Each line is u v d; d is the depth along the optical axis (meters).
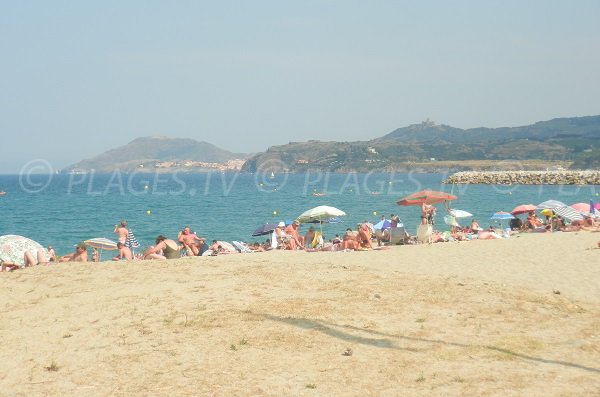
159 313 10.01
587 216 25.47
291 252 19.83
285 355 7.82
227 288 11.87
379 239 23.77
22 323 9.70
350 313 9.87
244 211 57.88
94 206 68.00
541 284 12.61
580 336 8.66
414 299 10.83
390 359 7.61
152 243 34.09
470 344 8.23
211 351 8.04
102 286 12.45
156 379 7.10
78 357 8.00
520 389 6.48
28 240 18.47
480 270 14.44
